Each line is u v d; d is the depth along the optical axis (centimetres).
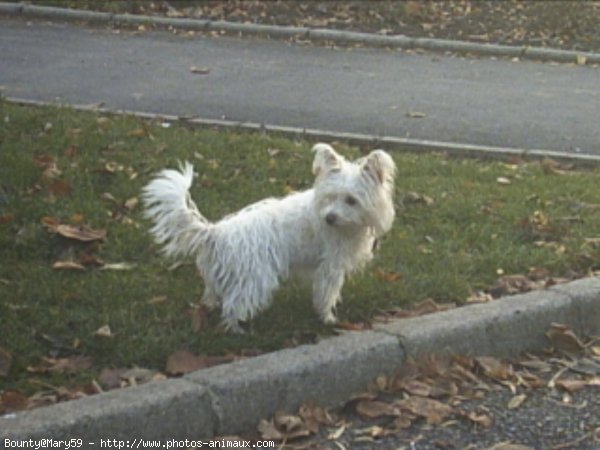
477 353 400
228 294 397
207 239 396
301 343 398
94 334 393
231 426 363
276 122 600
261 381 367
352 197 392
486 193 501
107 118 565
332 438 364
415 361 389
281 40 815
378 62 753
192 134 551
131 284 421
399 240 458
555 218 480
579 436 368
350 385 379
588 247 459
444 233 466
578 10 862
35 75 679
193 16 861
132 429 350
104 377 377
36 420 344
